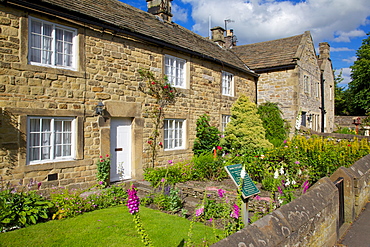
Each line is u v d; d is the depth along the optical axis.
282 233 2.87
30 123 6.39
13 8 6.02
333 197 4.43
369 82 28.84
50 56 6.79
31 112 6.25
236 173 3.84
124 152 8.54
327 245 4.18
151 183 7.93
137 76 8.66
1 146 5.83
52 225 5.11
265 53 17.48
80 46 7.19
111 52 7.93
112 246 4.32
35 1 6.23
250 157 8.70
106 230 4.92
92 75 7.45
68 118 7.06
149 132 9.06
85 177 7.26
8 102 5.93
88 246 4.30
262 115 15.13
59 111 6.74
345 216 5.32
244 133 11.02
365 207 6.22
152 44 9.06
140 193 7.57
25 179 6.15
